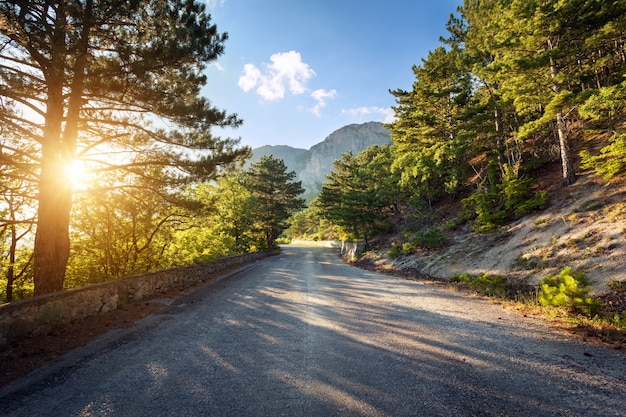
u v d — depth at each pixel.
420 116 21.88
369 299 8.91
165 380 3.64
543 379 3.58
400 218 31.91
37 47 6.00
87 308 6.54
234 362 4.20
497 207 17.67
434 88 22.94
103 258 10.69
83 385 3.52
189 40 8.02
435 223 22.91
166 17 8.09
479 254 14.22
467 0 23.69
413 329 5.77
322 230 73.44
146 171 9.20
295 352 4.58
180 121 8.16
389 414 2.85
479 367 3.95
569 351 4.48
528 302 7.75
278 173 44.72
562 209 12.96
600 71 17.38
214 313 7.17
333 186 45.06
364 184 32.09
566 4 12.03
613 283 7.62
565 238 10.98
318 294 9.77
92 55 6.97
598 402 3.04
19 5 5.72
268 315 6.96
